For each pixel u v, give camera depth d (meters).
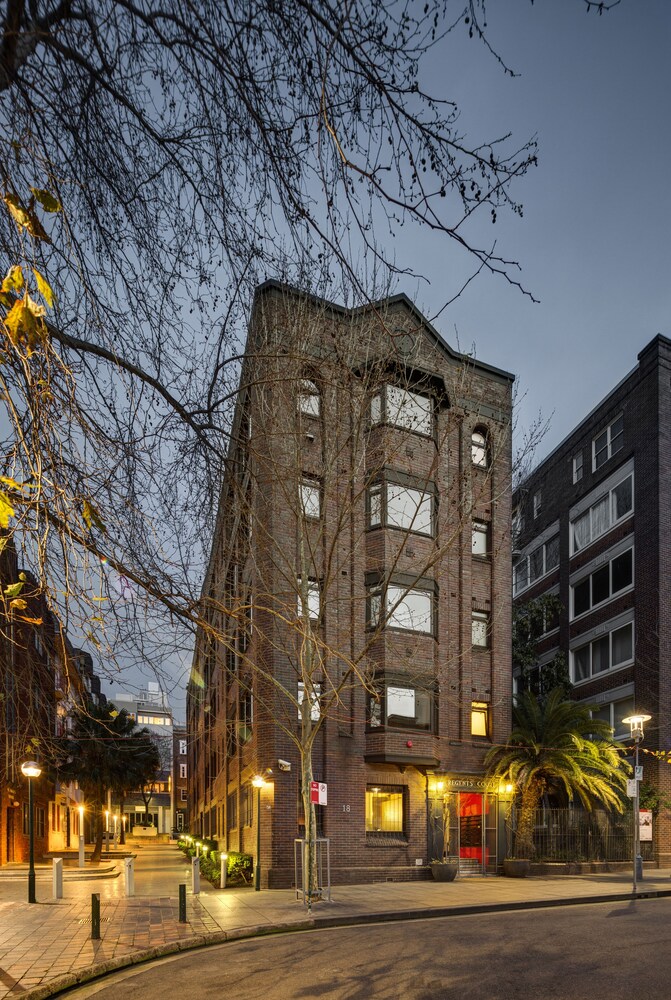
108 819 66.06
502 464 28.28
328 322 12.09
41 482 4.01
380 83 4.31
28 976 10.38
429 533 25.50
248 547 10.68
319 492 18.91
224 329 5.71
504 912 17.48
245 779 24.95
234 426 6.34
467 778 25.48
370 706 23.77
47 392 4.08
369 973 10.64
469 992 9.53
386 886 21.73
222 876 21.34
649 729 32.00
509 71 4.18
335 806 22.56
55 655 5.41
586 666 38.31
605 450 38.25
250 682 22.22
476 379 27.88
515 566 47.72
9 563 4.90
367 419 17.97
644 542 33.91
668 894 21.39
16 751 5.62
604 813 28.34
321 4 4.24
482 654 27.41
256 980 10.33
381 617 16.92
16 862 37.19
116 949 12.21
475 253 4.22
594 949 12.47
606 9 3.86
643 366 35.22
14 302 3.35
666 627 32.41
